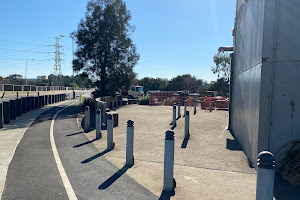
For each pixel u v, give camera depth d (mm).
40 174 5145
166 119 14727
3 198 4004
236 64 10250
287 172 4938
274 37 5348
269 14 5367
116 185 4680
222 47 11625
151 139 9070
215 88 56062
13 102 13344
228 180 5109
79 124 12430
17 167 5551
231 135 9875
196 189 4617
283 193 4441
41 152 6883
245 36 7992
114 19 28641
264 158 3092
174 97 31266
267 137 5383
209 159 6617
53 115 15805
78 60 29031
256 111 5859
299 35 5211
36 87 45812
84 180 4883
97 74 29547
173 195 4328
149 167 5816
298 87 5215
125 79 29859
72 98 47312
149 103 28734
